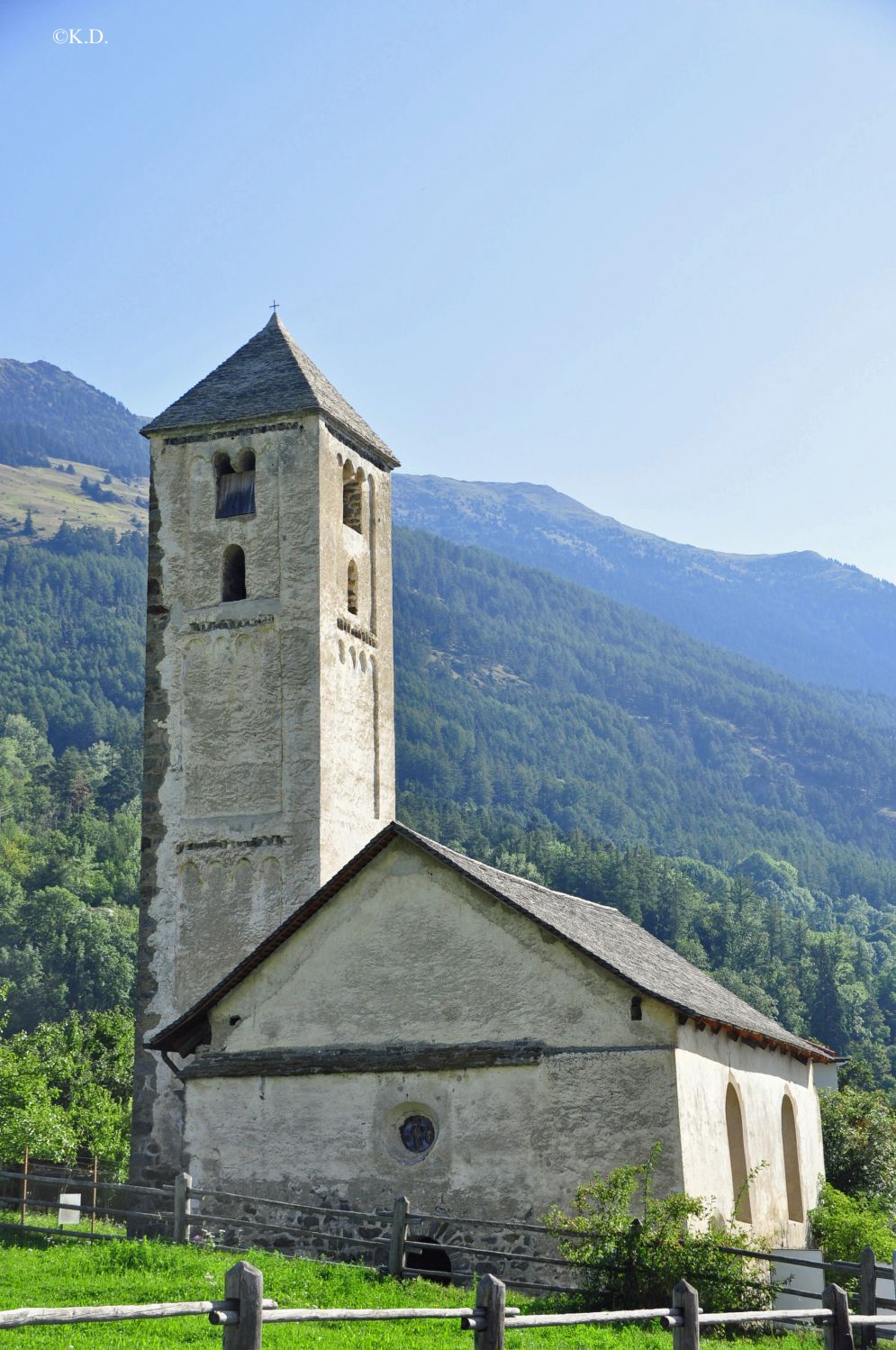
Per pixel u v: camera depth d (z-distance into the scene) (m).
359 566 47.62
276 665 44.66
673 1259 28.67
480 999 34.91
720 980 141.62
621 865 172.50
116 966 132.62
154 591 46.06
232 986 37.25
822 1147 46.75
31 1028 125.88
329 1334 24.23
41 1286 26.91
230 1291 16.02
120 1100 77.31
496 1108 33.84
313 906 36.78
